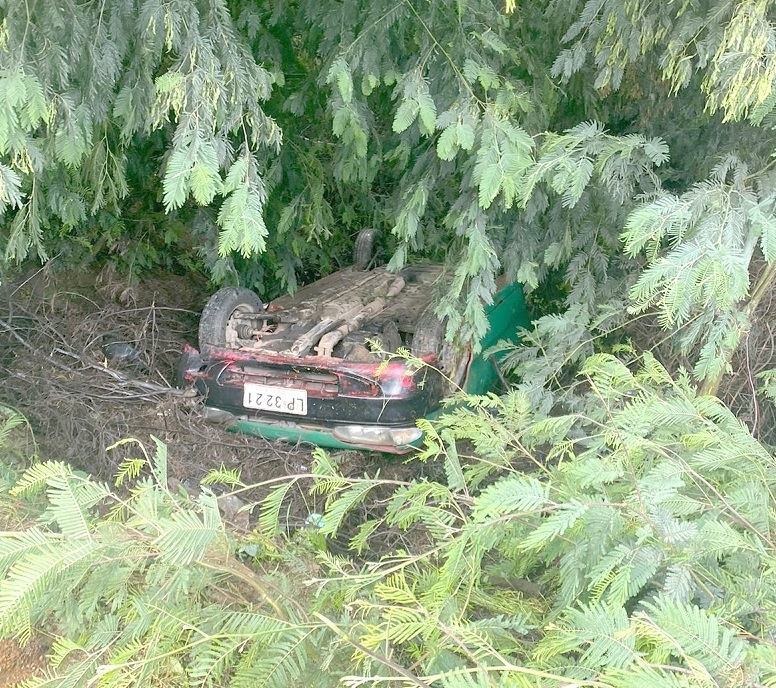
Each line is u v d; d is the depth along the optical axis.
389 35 3.68
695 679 1.29
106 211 5.27
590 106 4.47
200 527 1.67
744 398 4.17
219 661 1.70
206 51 2.92
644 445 2.18
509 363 4.40
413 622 1.63
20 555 1.57
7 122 2.64
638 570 1.71
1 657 2.05
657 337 4.39
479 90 3.72
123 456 3.91
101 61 3.04
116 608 1.97
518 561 2.25
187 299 5.84
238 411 4.05
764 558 1.72
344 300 4.62
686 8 3.22
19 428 3.88
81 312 5.27
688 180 4.27
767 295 4.33
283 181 5.18
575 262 4.16
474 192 3.81
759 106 2.99
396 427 3.79
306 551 3.00
